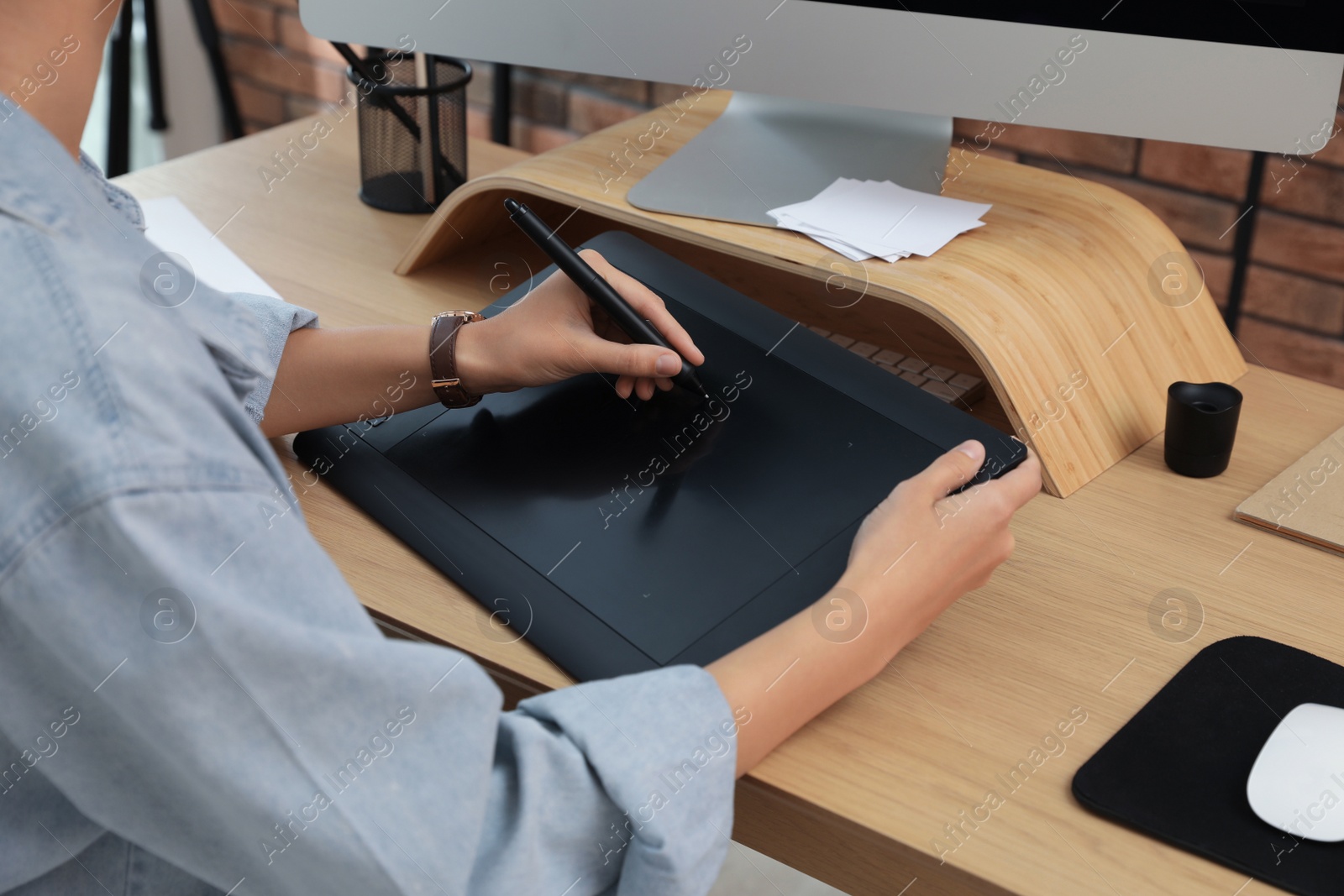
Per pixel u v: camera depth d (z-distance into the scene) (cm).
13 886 49
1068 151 158
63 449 39
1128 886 49
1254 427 83
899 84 83
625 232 94
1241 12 73
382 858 43
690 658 58
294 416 77
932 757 55
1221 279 156
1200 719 57
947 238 85
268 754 42
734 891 133
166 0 229
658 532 65
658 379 75
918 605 58
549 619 61
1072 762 55
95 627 40
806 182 92
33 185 42
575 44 92
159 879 52
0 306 40
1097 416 79
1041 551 70
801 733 57
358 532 70
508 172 95
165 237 104
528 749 48
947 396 87
